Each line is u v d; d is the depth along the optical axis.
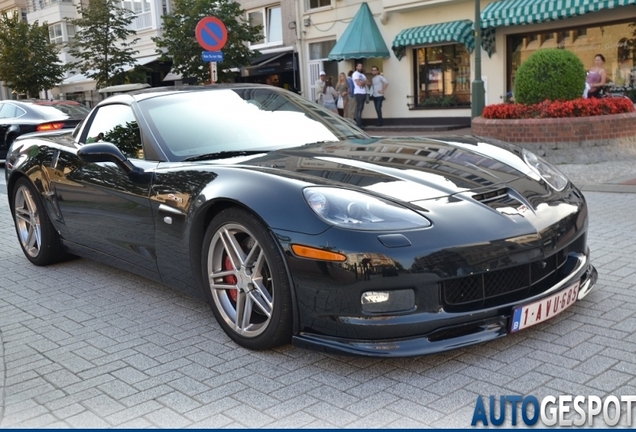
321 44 20.89
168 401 2.77
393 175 3.12
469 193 3.01
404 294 2.69
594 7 13.67
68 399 2.84
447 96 17.97
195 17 16.97
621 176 8.34
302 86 21.52
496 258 2.77
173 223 3.50
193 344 3.37
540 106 10.37
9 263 5.37
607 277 4.05
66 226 4.61
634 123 10.25
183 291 3.72
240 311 3.23
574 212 3.20
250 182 3.10
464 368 2.88
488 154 3.55
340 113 18.95
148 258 3.85
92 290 4.43
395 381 2.81
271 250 2.93
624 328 3.21
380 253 2.66
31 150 4.98
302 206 2.87
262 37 18.50
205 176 3.36
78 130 4.69
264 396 2.76
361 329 2.73
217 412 2.65
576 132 9.88
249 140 3.88
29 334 3.68
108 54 21.27
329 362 3.04
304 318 2.90
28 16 34.72
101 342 3.48
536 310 2.93
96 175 4.13
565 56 10.45
